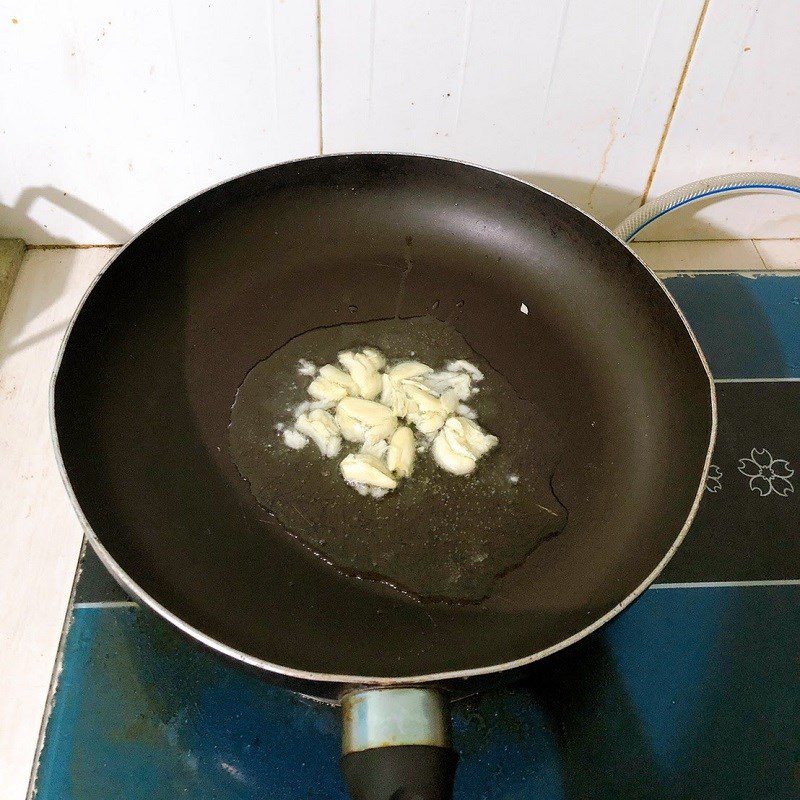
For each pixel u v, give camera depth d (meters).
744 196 0.53
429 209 0.46
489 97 0.46
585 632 0.30
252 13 0.42
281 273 0.45
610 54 0.45
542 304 0.45
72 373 0.38
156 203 0.51
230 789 0.35
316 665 0.33
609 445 0.41
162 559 0.35
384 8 0.42
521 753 0.36
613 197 0.53
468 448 0.40
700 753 0.37
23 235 0.51
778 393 0.48
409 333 0.44
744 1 0.43
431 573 0.37
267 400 0.41
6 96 0.44
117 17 0.41
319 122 0.47
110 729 0.36
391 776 0.28
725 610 0.41
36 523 0.42
